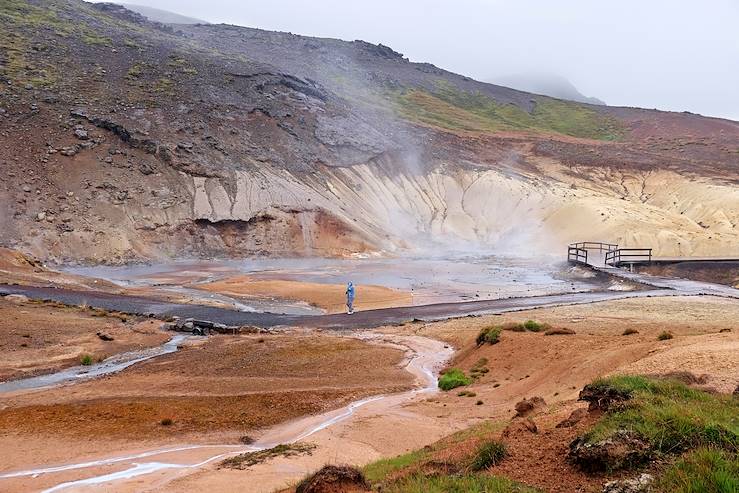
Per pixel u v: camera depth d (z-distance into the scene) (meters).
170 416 16.56
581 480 7.62
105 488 11.42
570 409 11.15
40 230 59.09
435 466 8.98
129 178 69.19
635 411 8.56
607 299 36.16
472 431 12.40
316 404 17.75
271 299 40.41
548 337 21.48
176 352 24.67
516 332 23.17
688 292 39.22
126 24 128.00
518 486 7.59
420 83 187.88
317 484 8.20
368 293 42.97
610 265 57.97
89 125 74.44
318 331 29.67
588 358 17.22
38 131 70.81
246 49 175.25
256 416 16.61
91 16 120.56
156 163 72.69
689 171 100.81
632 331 20.86
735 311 29.28
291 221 72.88
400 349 25.17
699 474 6.68
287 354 24.06
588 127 167.12
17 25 98.56
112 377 20.83
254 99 94.88
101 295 38.66
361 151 95.50
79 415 16.59
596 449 7.76
